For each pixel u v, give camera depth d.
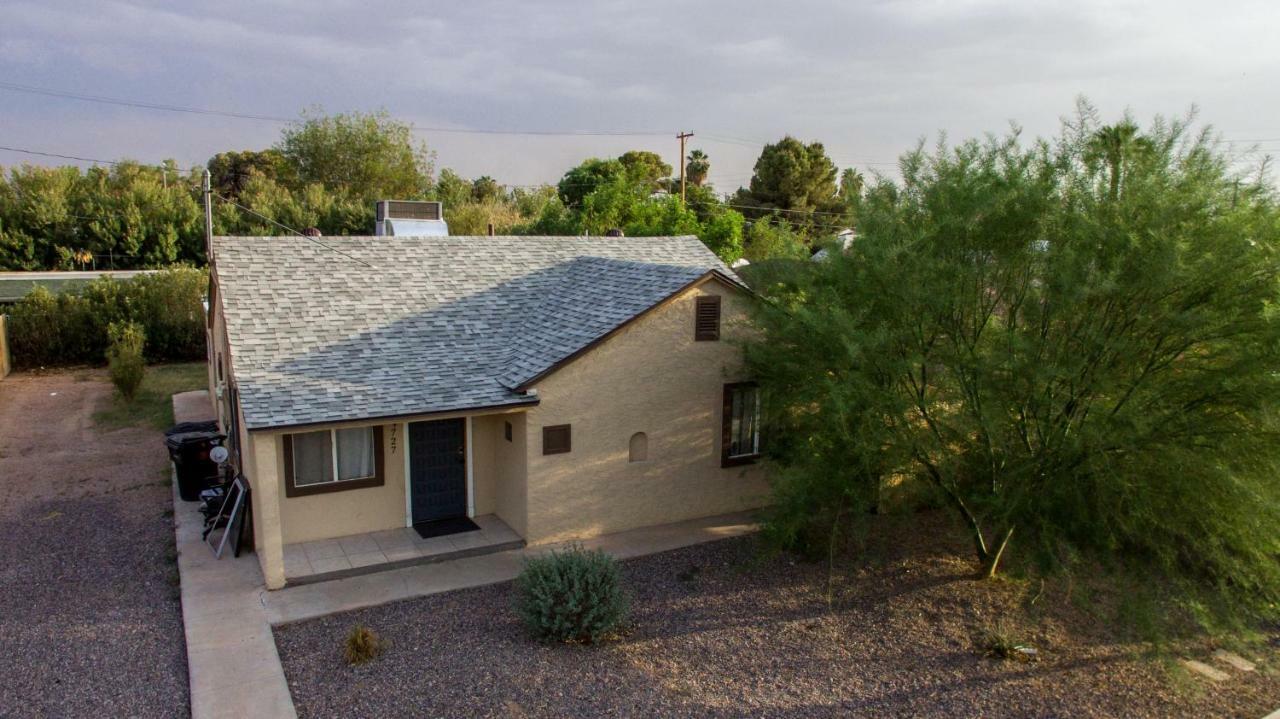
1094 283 8.34
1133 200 8.57
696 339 13.26
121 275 34.75
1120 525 8.76
